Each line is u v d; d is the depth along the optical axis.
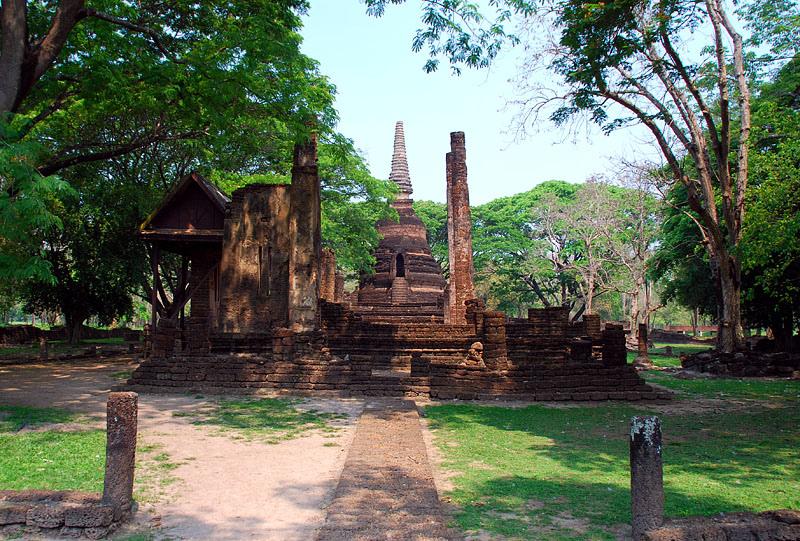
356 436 10.50
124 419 6.24
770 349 31.34
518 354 20.08
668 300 40.47
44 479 7.61
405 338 23.19
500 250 56.50
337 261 38.69
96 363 26.97
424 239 47.22
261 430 11.34
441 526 5.98
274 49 16.00
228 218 21.28
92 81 15.72
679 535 5.27
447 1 15.02
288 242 20.91
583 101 19.55
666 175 31.64
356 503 6.71
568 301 57.22
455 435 11.07
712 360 24.56
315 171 19.72
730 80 24.53
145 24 17.47
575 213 46.19
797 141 20.23
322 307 23.94
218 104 16.94
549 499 7.12
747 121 23.44
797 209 20.53
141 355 27.94
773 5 24.41
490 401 15.36
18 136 11.13
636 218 44.03
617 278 50.88
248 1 16.92
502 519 6.39
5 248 21.11
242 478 8.05
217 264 24.56
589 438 10.87
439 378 16.16
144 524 6.21
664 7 16.64
